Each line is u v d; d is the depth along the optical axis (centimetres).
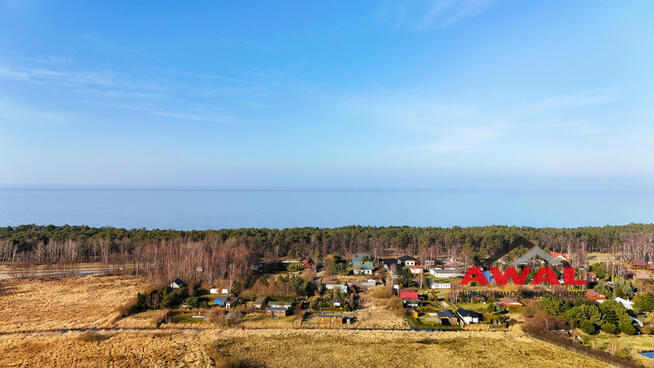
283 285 8169
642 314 6700
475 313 6638
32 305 7094
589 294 7550
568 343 5519
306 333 6059
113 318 6397
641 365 4816
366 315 6950
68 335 5731
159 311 6906
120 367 4762
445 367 4925
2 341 5466
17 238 11744
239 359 5050
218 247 11944
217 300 7319
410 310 7125
